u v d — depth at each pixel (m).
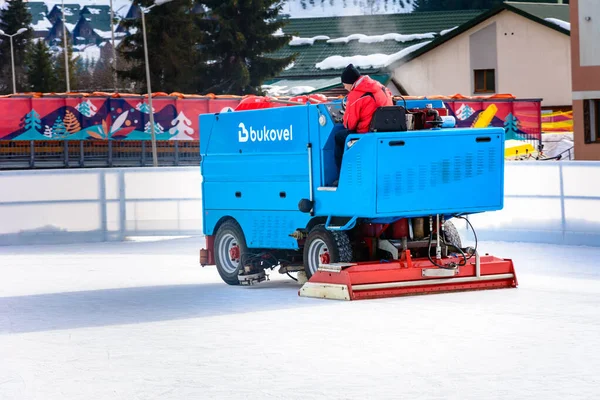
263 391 7.41
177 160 52.75
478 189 12.60
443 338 9.38
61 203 22.20
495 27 71.00
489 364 8.20
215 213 14.70
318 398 7.16
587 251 18.11
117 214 22.59
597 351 8.70
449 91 72.69
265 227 13.77
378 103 12.23
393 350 8.84
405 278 12.36
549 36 69.38
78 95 50.62
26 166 49.62
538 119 58.59
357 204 12.09
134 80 84.44
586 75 40.75
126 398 7.31
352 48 91.38
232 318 10.96
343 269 12.18
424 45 73.19
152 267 17.00
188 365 8.43
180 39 83.38
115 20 85.88
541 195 19.81
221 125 14.48
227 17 85.12
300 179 13.09
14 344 9.64
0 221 21.86
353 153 12.12
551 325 10.04
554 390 7.27
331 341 9.35
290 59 85.62
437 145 12.25
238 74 82.69
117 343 9.55
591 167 18.97
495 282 12.98
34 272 16.31
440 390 7.31
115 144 51.47
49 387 7.74
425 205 12.23
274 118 13.45
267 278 14.20
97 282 14.84
